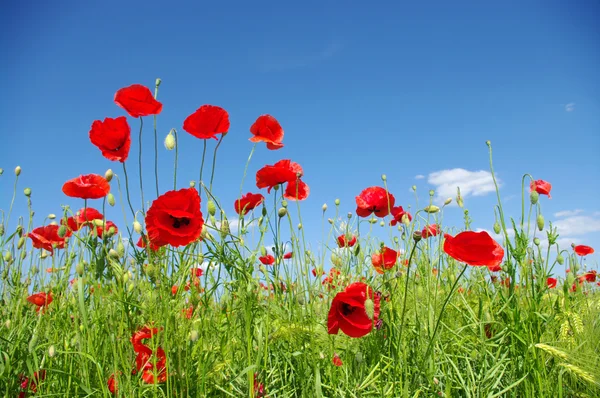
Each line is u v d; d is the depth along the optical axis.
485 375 0.72
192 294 0.69
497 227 0.86
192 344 0.66
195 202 0.66
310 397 0.72
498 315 0.83
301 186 0.96
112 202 0.73
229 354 0.77
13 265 0.98
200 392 0.66
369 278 0.89
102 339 0.73
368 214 0.99
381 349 0.77
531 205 0.80
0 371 0.72
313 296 0.83
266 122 0.88
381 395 0.66
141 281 0.74
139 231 0.70
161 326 0.66
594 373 0.67
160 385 0.68
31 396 0.72
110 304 0.69
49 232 0.99
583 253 1.33
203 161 0.75
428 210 0.85
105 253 0.69
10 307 0.93
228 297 0.71
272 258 1.04
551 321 0.81
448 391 0.68
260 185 0.86
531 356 0.75
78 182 0.75
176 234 0.64
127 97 0.71
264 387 0.71
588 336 0.77
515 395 0.75
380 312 0.71
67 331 0.80
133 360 0.72
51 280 0.94
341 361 0.78
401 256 1.08
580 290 0.96
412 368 0.70
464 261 0.63
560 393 0.70
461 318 0.90
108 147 0.73
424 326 0.78
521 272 0.80
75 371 0.76
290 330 0.74
